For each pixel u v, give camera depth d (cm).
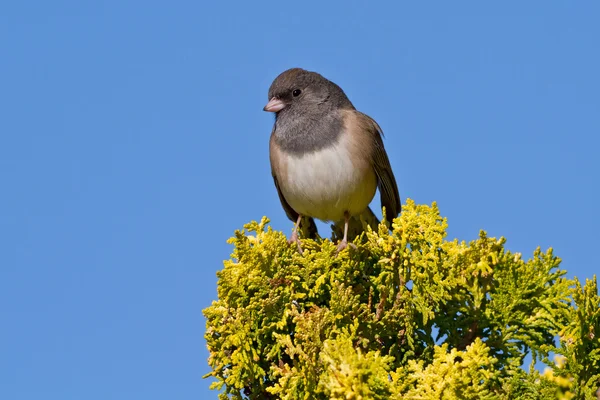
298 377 706
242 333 748
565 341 714
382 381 652
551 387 684
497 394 690
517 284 725
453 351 651
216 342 765
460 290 743
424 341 769
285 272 774
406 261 761
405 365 763
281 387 710
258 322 768
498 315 734
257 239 779
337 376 632
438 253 749
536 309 728
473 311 739
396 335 772
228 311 763
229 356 761
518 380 696
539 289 723
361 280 831
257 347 762
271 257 768
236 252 782
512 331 733
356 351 688
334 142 1097
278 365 766
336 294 732
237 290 767
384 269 782
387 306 780
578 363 688
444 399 645
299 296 774
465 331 752
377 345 771
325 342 654
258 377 752
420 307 750
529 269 723
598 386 697
